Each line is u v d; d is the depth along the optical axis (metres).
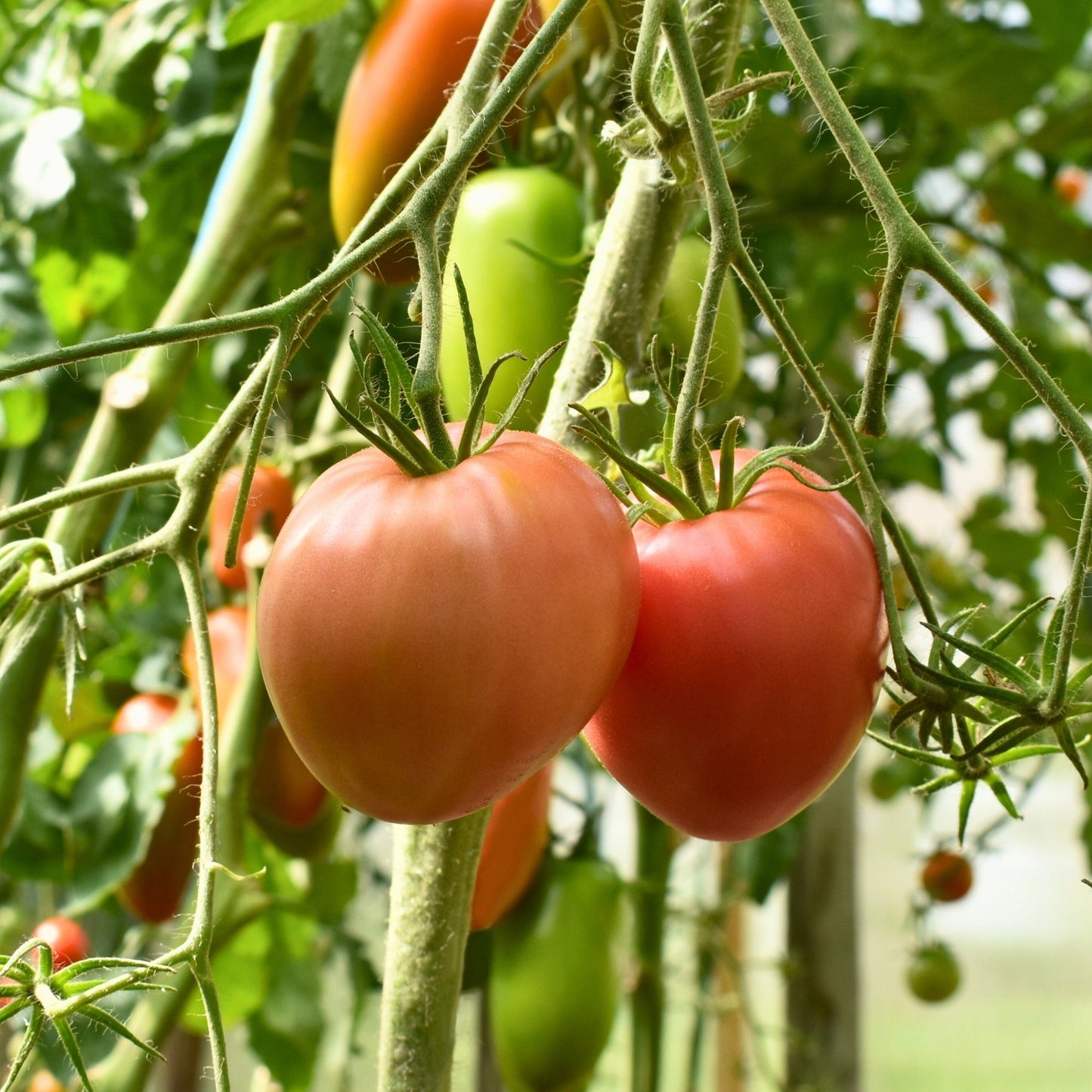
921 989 1.25
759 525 0.66
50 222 1.05
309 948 1.09
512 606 0.62
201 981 0.66
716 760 0.66
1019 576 1.40
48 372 1.13
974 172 1.50
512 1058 1.00
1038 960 2.25
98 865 0.98
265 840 1.04
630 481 0.68
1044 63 1.13
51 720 1.08
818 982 1.23
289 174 0.99
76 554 0.90
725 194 0.65
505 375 0.82
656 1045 1.13
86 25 1.13
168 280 1.08
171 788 0.99
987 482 1.88
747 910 1.57
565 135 0.89
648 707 0.66
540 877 1.02
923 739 0.67
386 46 0.86
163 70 1.11
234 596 1.05
